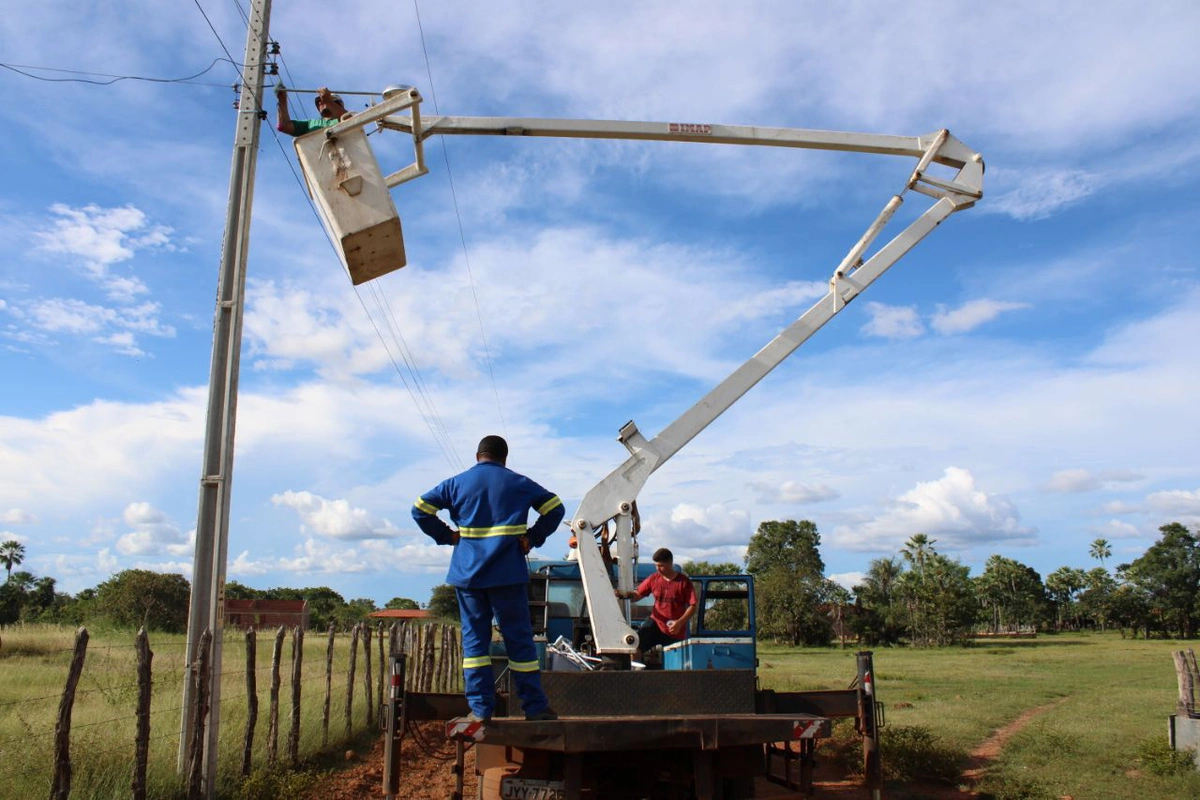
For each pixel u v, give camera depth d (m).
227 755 9.10
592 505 7.09
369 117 6.87
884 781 9.88
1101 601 97.56
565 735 5.12
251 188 9.82
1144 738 12.15
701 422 7.54
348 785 9.50
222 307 9.48
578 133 8.07
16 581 50.97
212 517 8.97
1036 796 8.80
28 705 10.50
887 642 67.38
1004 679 25.80
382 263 6.99
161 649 20.30
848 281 8.13
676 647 7.19
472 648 5.16
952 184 8.41
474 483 5.36
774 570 69.44
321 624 63.62
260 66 10.02
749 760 5.75
